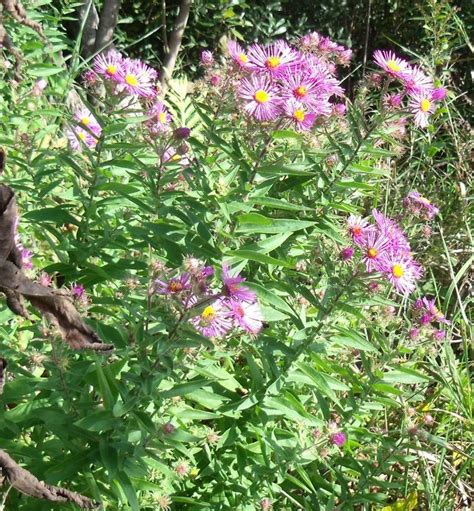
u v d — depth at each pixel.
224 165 1.56
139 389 1.36
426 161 2.21
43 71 1.80
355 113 1.57
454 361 1.82
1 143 1.57
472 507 1.68
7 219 1.08
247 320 1.37
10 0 1.09
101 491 1.38
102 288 1.54
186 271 1.33
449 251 2.07
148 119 1.54
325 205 1.54
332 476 1.62
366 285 1.50
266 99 1.45
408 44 3.76
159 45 3.51
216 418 1.49
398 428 1.74
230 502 1.52
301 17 3.77
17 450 1.36
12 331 1.48
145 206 1.44
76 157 1.60
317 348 1.51
